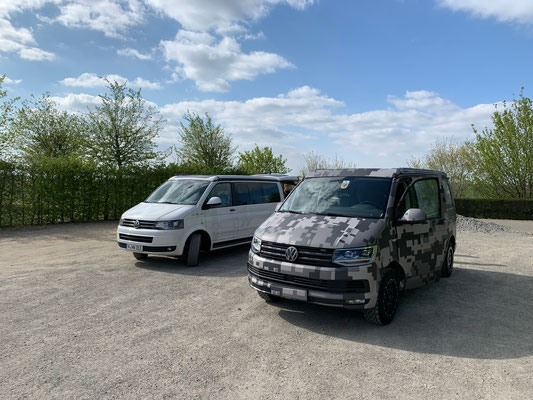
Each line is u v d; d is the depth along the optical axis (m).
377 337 4.32
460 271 7.63
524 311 5.25
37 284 6.32
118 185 15.77
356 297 4.19
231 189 8.85
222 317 4.91
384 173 5.47
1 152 19.78
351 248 4.26
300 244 4.46
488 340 4.26
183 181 8.87
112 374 3.43
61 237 11.46
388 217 4.78
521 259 8.88
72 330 4.44
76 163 14.72
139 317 4.88
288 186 10.70
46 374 3.42
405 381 3.34
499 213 23.72
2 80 19.55
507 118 24.89
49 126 26.55
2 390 3.14
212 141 30.17
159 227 7.35
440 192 6.40
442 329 4.58
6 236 11.54
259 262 4.74
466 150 32.00
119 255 8.81
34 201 13.65
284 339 4.25
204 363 3.66
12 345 4.02
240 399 3.04
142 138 23.69
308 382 3.32
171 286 6.31
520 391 3.18
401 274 5.00
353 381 3.34
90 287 6.19
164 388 3.20
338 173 5.86
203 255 9.08
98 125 22.30
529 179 24.80
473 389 3.21
